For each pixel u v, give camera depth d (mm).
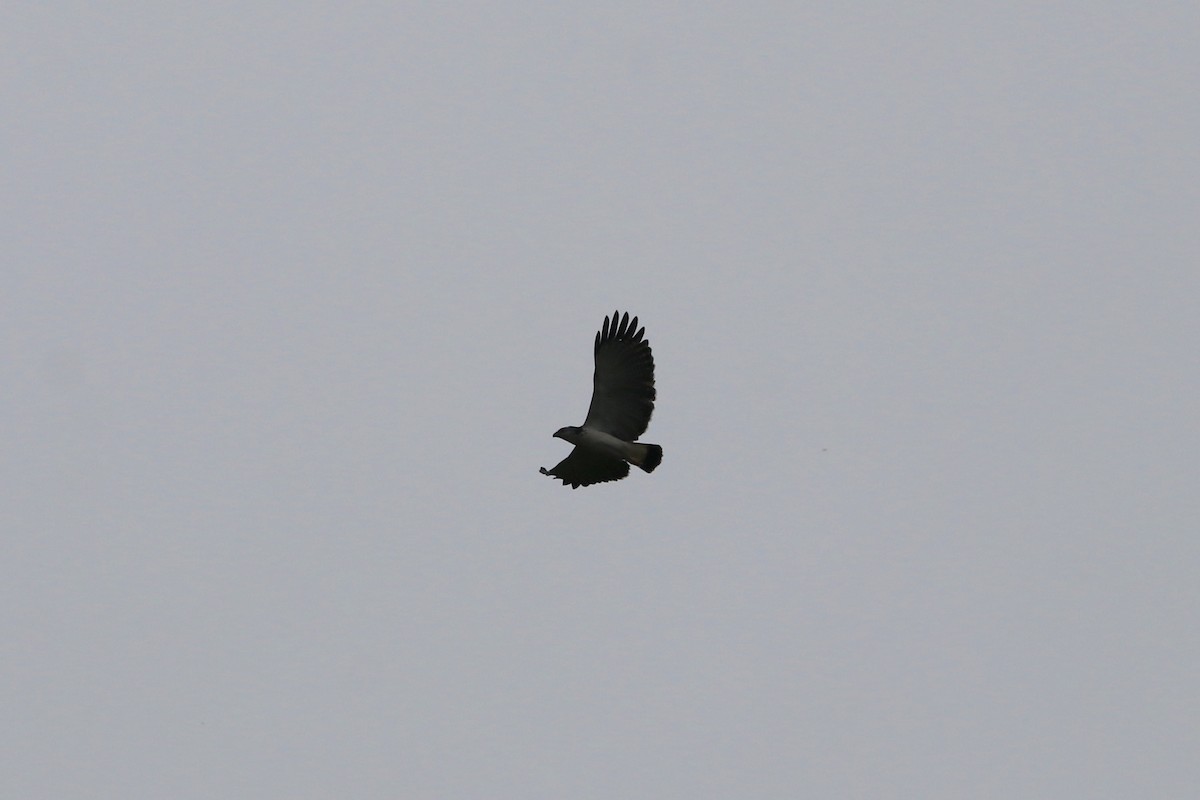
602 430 22406
